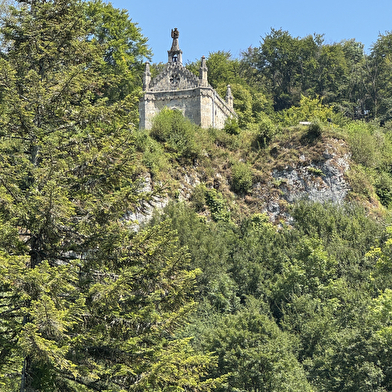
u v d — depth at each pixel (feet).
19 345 71.97
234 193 264.11
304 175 266.98
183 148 260.62
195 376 82.74
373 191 270.67
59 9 98.22
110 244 84.58
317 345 171.12
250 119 368.07
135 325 82.38
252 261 213.25
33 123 89.71
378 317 164.25
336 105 500.74
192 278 87.71
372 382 147.54
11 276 71.10
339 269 211.82
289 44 537.65
